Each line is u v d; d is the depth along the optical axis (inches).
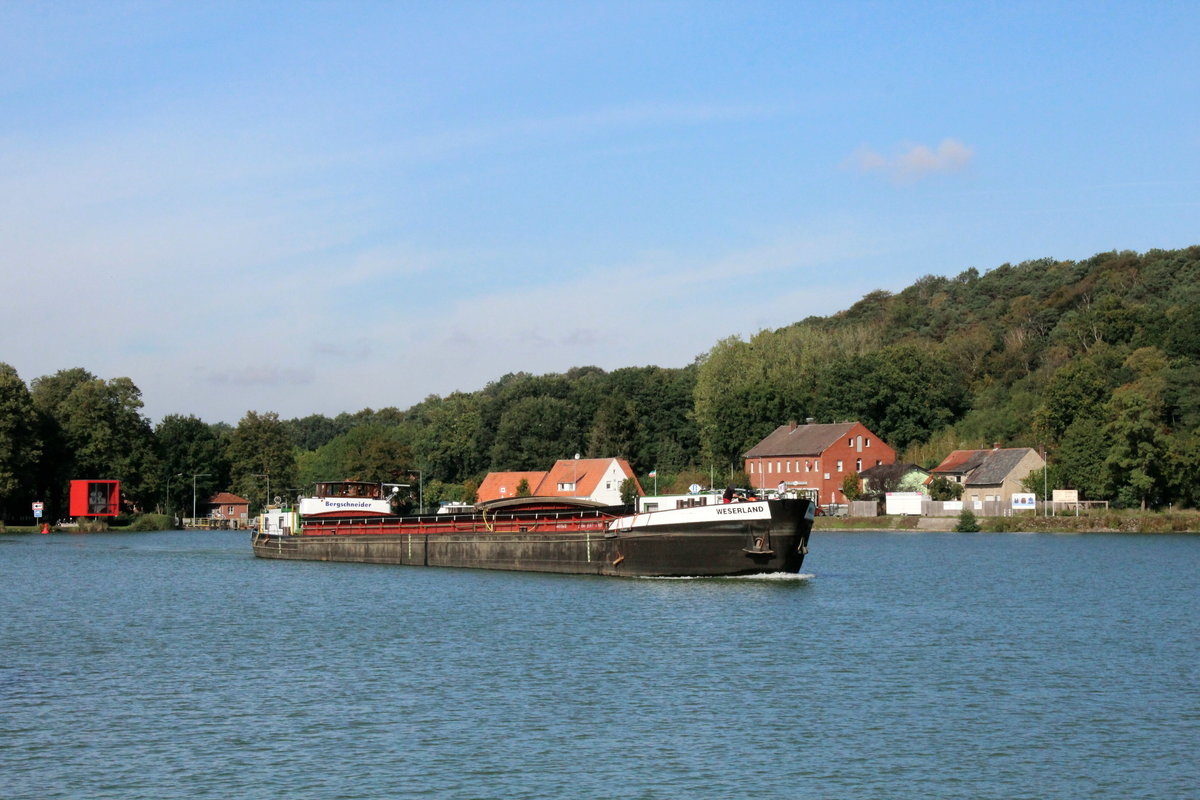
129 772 1153.4
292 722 1343.5
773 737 1259.8
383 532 3695.9
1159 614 2204.7
